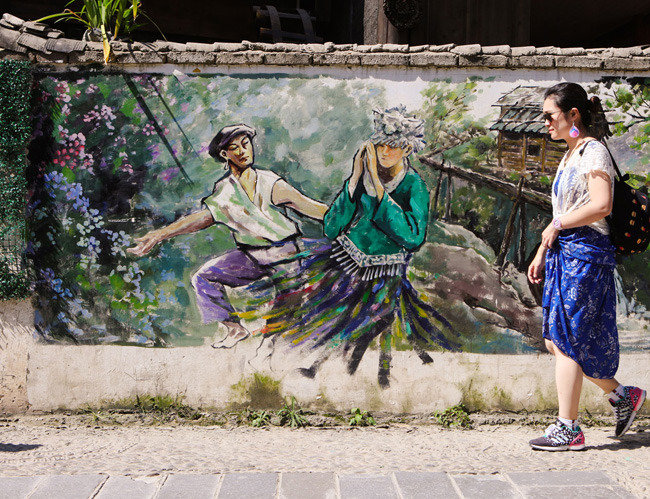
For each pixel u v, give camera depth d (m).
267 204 4.31
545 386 4.31
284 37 8.23
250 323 4.30
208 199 4.31
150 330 4.28
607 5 9.04
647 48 4.39
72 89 4.27
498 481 2.92
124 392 4.26
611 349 3.43
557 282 3.43
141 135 4.29
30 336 4.25
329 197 4.32
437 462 3.21
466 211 4.34
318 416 4.25
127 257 4.29
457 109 4.32
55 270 4.26
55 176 4.27
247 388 4.28
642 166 4.30
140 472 3.05
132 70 4.28
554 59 4.26
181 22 9.16
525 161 4.32
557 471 3.05
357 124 4.31
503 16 7.18
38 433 3.95
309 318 4.30
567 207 3.44
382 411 4.28
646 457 3.31
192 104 4.29
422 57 4.27
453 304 4.32
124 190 4.29
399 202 4.32
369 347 4.30
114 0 4.38
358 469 3.11
